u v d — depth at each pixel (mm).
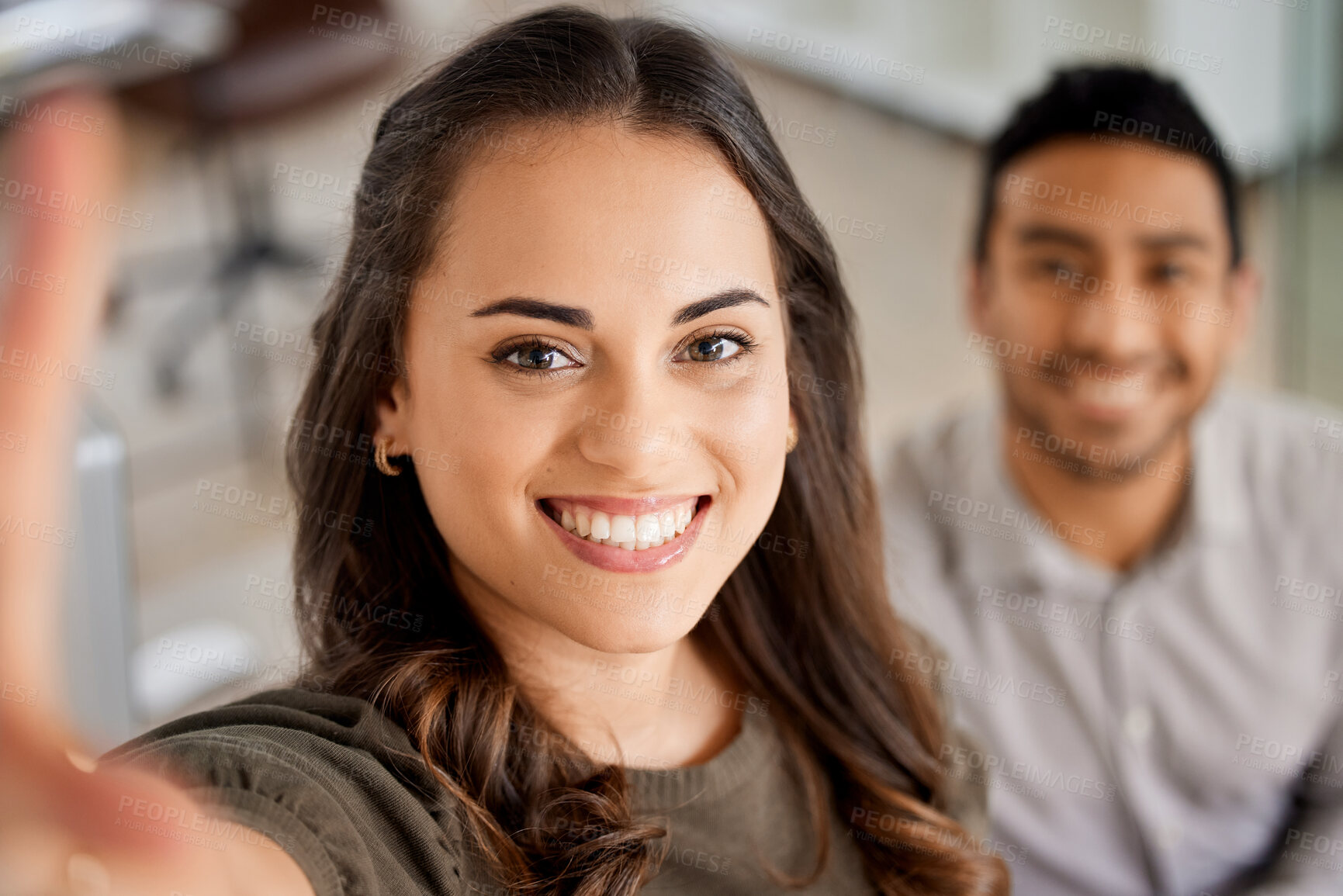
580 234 612
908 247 3309
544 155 619
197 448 2668
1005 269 1398
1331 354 2340
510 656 739
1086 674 1387
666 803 734
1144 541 1406
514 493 642
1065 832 1390
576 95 626
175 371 2844
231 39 2574
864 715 931
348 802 549
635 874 682
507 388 631
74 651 1198
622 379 628
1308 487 1419
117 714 1246
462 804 646
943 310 3066
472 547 666
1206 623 1390
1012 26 3557
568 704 744
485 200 625
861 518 941
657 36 677
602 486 634
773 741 822
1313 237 2328
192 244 3201
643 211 622
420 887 574
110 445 1190
